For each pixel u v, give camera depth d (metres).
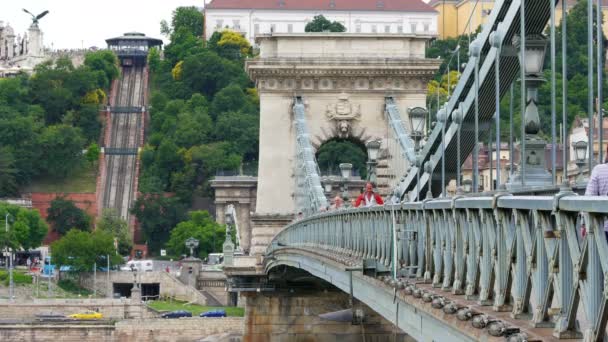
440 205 90.94
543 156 98.69
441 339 84.19
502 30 102.88
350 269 118.69
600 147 76.00
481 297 78.94
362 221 129.25
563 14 84.75
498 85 103.31
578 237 62.59
